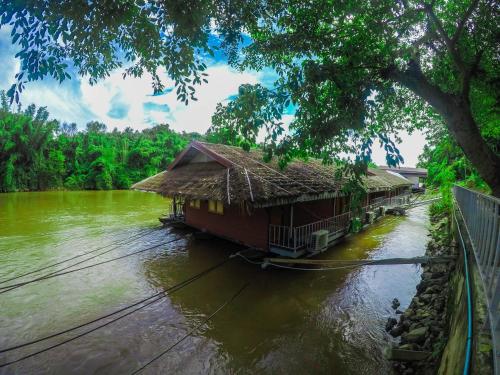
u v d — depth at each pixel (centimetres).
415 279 897
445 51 487
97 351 557
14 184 3806
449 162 2148
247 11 367
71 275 933
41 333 613
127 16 285
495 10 425
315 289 824
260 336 606
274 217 1052
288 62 449
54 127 4459
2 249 1211
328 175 1284
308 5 396
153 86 401
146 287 841
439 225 1527
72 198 3216
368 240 1352
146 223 1742
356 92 341
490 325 273
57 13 268
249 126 355
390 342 570
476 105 618
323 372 502
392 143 310
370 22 387
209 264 1017
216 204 1289
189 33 297
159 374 499
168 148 5578
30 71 286
